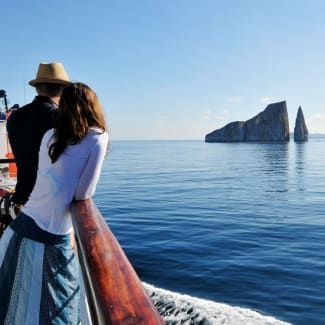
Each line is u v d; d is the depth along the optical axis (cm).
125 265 135
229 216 2216
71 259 201
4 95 782
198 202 2875
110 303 107
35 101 254
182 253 1312
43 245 192
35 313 185
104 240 153
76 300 201
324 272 1129
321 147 17000
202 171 6341
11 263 194
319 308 864
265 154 11862
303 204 2794
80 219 173
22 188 246
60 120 193
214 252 1338
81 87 200
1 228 318
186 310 648
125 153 14812
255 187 4041
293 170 6438
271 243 1506
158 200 3008
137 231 1741
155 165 8031
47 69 253
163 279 1037
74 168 189
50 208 191
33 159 239
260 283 1017
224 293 940
